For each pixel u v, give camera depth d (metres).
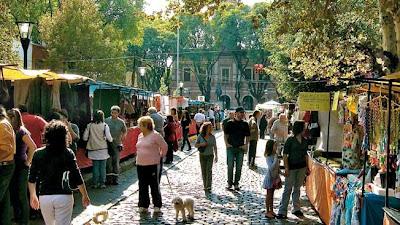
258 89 89.88
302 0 13.30
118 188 13.66
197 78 90.75
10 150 7.62
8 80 13.25
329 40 15.09
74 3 36.44
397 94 7.89
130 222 9.84
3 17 23.53
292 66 18.97
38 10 41.25
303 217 10.62
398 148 7.40
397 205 6.64
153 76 76.44
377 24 15.88
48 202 6.18
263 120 36.34
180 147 28.64
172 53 88.12
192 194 13.30
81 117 16.23
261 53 87.50
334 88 19.08
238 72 90.56
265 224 9.93
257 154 26.02
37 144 9.83
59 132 6.27
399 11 9.70
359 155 10.29
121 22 50.09
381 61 12.48
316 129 17.67
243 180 16.11
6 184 7.63
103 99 20.58
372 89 8.12
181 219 10.17
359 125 10.25
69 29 35.62
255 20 14.09
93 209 9.15
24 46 15.64
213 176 16.97
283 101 48.00
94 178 13.42
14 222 8.88
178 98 40.44
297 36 18.28
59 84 14.52
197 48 89.94
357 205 6.91
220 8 14.11
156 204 10.78
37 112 14.13
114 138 14.16
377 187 7.21
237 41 89.38
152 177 10.76
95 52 36.38
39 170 6.26
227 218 10.41
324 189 9.98
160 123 15.70
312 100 12.79
